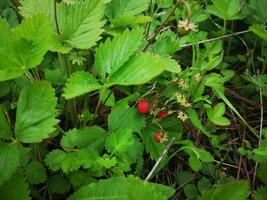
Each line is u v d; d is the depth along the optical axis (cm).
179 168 26
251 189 26
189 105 24
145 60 19
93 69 25
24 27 18
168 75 25
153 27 29
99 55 21
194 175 26
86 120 24
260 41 34
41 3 23
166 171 26
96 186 19
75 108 24
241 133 30
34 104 18
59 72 24
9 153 18
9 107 24
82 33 22
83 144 21
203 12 33
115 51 21
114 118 22
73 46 22
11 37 18
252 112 31
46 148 23
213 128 27
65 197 23
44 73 25
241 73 34
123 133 21
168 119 25
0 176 18
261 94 29
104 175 22
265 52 32
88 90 19
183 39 28
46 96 18
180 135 25
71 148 21
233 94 32
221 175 26
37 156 22
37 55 19
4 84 23
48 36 19
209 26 34
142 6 27
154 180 26
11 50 18
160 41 26
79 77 19
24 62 19
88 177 21
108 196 19
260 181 26
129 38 21
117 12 26
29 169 20
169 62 23
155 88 26
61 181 21
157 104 25
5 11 27
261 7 32
